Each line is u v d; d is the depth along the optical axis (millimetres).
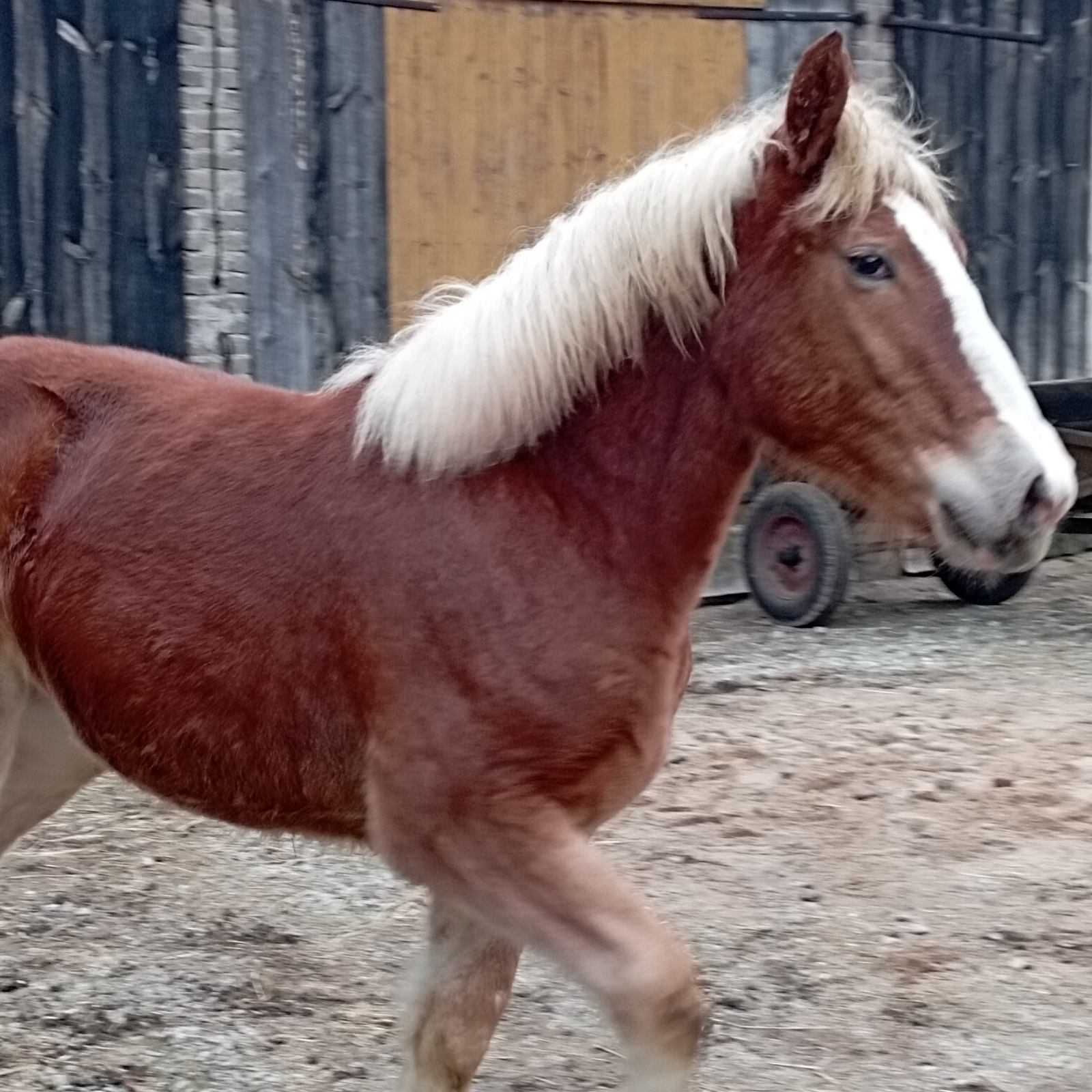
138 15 6906
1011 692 6309
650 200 2471
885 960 3762
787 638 7336
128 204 7000
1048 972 3695
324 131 7309
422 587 2422
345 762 2520
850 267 2357
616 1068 3254
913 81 8555
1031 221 9078
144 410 2777
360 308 7492
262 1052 3299
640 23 7852
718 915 4031
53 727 3016
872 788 5051
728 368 2465
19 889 4199
